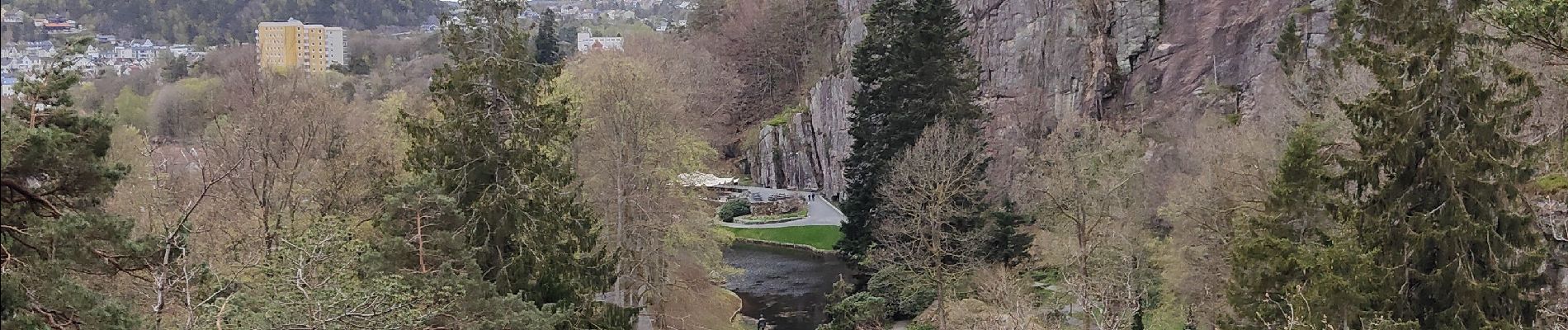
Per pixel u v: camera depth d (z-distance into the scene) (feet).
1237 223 92.27
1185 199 104.53
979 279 116.78
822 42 281.74
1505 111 63.31
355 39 373.81
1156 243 112.16
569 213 79.41
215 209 83.87
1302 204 72.54
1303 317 64.18
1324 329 63.05
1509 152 61.11
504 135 75.56
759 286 155.33
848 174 148.77
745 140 271.08
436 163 73.51
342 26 401.29
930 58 143.74
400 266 60.13
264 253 64.59
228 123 103.24
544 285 74.18
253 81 108.06
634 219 112.47
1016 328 85.81
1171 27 186.70
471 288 56.95
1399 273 62.95
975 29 210.59
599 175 112.27
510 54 76.02
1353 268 64.39
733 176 259.19
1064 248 111.04
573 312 72.18
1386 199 64.08
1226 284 87.35
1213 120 145.18
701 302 132.05
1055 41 194.59
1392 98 63.00
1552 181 70.79
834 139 225.76
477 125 73.41
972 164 129.29
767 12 287.89
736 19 298.35
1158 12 187.93
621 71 117.29
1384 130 64.44
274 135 100.99
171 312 54.49
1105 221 113.60
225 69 206.39
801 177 244.01
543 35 288.71
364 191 96.89
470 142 73.67
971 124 147.74
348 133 106.63
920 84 143.33
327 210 92.27
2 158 33.19
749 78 287.48
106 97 184.55
